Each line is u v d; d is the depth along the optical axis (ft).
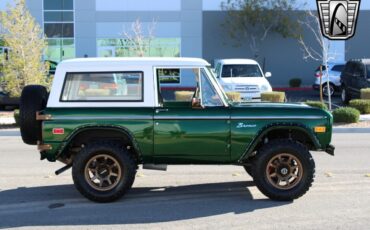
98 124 22.29
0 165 32.94
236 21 104.99
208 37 109.60
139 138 22.43
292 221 19.77
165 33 109.40
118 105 22.57
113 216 20.81
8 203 23.11
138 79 22.79
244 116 22.47
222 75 63.67
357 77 69.56
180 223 19.76
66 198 23.90
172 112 22.43
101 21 108.37
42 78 60.59
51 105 22.49
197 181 27.25
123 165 22.39
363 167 31.01
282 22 103.96
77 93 22.75
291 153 22.34
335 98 83.46
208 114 22.44
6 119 58.34
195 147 22.56
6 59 59.26
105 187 22.66
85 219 20.45
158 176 28.53
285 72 109.91
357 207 21.66
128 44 104.06
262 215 20.66
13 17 59.98
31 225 19.76
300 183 22.43
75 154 23.77
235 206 22.11
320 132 22.59
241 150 22.57
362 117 57.57
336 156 35.32
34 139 22.84
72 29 108.47
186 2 108.78
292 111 22.57
